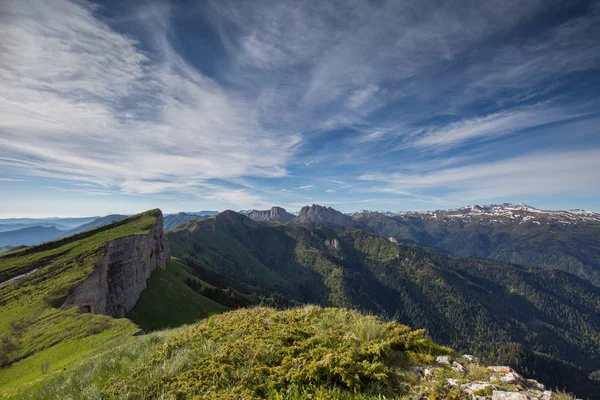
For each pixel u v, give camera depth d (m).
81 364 10.23
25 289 63.97
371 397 5.32
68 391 7.25
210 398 5.54
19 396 9.43
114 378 6.90
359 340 7.23
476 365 6.34
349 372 5.86
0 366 34.72
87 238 97.69
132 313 82.19
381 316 8.79
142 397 5.91
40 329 42.53
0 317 53.25
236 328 8.70
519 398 4.86
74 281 65.75
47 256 82.88
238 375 6.16
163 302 94.25
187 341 8.30
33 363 33.25
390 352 6.89
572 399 4.86
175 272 130.88
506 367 6.05
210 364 6.68
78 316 44.34
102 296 71.62
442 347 7.24
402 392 5.54
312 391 5.67
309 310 9.88
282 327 8.40
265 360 6.72
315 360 6.37
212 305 108.56
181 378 6.31
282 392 5.59
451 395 5.23
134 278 89.44
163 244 133.62
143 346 9.48
